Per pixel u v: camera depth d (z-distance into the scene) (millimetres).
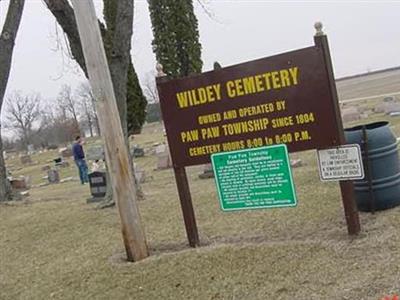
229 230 5949
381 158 5301
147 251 5496
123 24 8352
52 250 6695
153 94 55219
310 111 4762
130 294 4785
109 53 8219
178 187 5539
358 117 21641
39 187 19734
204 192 8688
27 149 60656
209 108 5223
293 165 10039
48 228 7828
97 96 5344
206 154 5316
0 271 6309
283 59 4793
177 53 19391
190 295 4508
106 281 5121
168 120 5445
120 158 5395
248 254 4895
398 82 59781
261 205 5152
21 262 6492
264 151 5023
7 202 11453
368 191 5328
